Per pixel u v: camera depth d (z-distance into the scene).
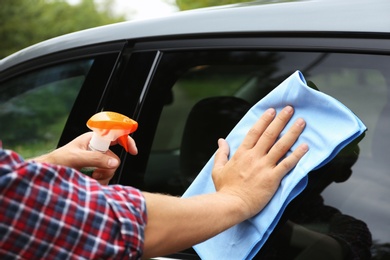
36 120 3.50
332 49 1.64
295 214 1.61
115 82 2.00
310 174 1.58
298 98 1.45
